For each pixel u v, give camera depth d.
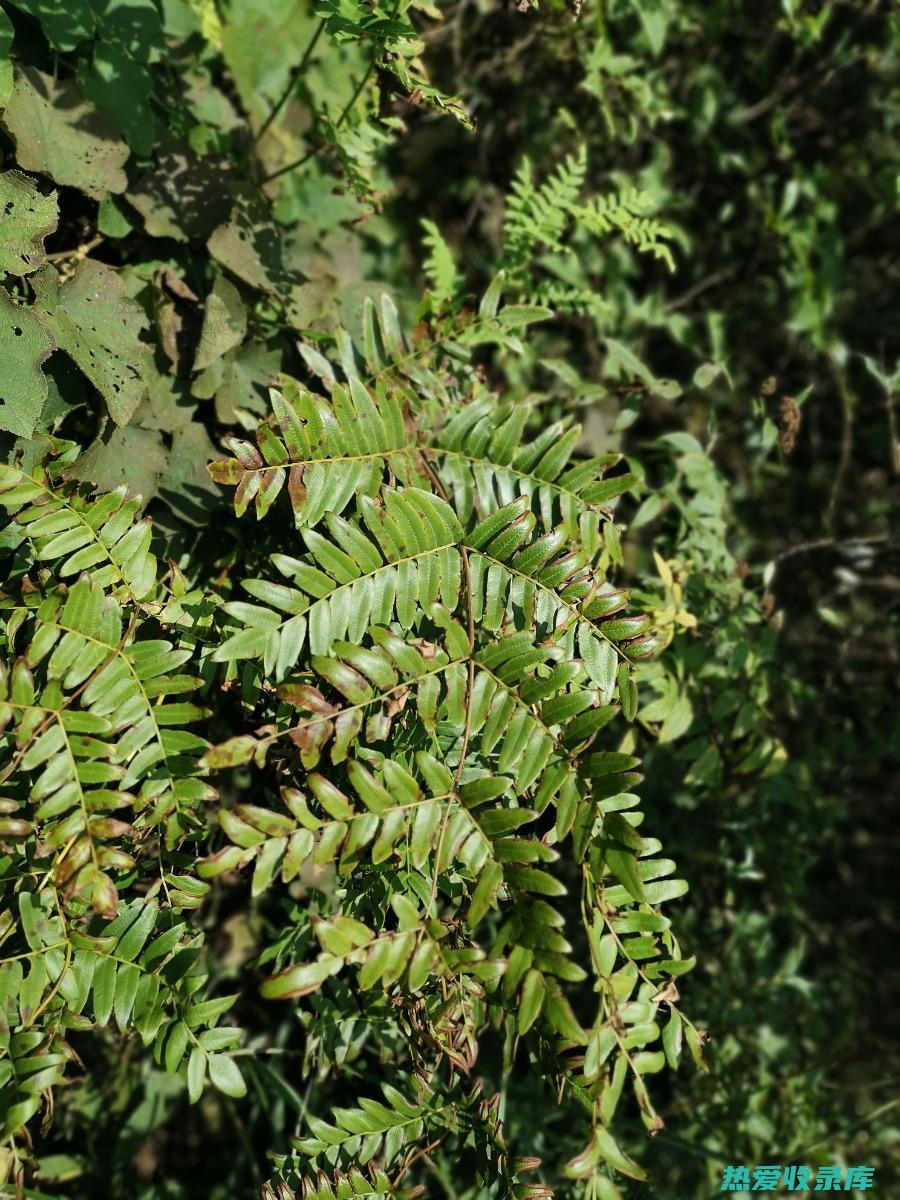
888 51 2.46
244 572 1.45
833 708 2.52
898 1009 2.77
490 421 1.42
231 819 1.02
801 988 2.14
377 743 1.27
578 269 2.27
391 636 1.12
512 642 1.17
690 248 2.38
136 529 1.20
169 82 1.71
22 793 1.18
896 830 2.89
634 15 2.28
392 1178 1.31
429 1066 1.34
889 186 2.49
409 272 2.43
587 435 2.02
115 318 1.36
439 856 1.08
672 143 2.50
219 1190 2.00
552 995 1.01
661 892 1.16
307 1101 1.62
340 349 1.47
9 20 1.33
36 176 1.44
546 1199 1.19
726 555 1.92
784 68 2.52
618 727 1.87
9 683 1.07
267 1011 1.91
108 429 1.35
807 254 2.42
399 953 1.04
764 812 2.12
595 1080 1.06
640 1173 1.03
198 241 1.58
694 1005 1.98
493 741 1.14
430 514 1.23
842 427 2.70
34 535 1.15
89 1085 1.75
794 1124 2.02
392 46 1.37
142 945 1.15
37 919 1.13
